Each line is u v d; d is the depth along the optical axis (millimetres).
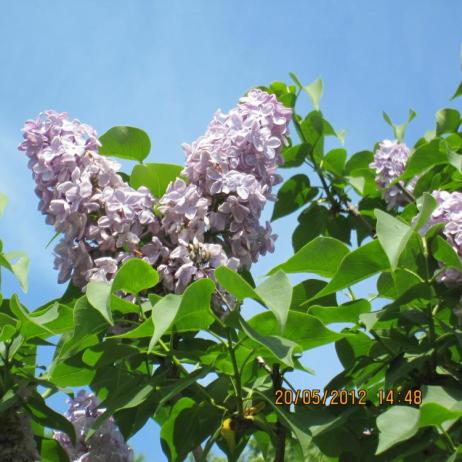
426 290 761
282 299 681
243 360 800
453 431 741
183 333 803
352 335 774
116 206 793
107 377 803
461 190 1011
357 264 755
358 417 801
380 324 798
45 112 836
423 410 652
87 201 801
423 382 784
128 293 780
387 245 712
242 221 800
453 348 832
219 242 820
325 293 771
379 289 793
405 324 794
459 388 765
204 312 734
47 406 797
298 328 747
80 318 734
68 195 795
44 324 778
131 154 892
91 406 906
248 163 820
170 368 775
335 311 785
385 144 1091
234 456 793
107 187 805
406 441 759
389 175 1077
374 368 835
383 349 811
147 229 810
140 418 791
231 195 802
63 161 809
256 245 825
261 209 812
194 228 790
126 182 875
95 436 892
